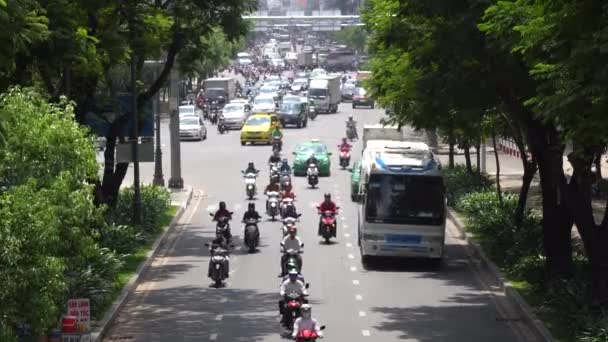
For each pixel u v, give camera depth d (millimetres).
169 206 87750
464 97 51156
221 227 69250
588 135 32781
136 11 60094
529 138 50062
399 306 52031
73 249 37562
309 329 40875
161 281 58844
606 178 104125
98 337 43219
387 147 69562
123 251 63594
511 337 45031
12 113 35719
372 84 73500
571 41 33469
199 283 58125
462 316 49594
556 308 46875
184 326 46906
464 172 100125
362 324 47625
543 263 56500
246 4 70312
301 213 86875
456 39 47688
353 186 92875
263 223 82750
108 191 73000
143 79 84062
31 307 31906
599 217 79125
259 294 54812
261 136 145875
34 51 44906
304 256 67562
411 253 63281
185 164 123375
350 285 57812
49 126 36688
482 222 75812
